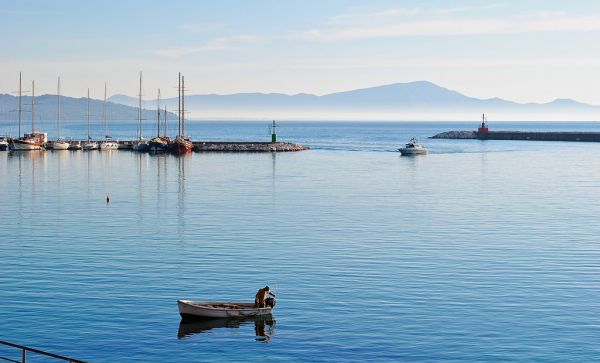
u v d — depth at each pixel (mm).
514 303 54875
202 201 109562
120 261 67438
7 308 53156
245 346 47219
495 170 170875
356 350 46250
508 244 76062
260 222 89438
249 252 71438
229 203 107375
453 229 85125
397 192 123688
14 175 149625
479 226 87500
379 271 63875
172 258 68750
